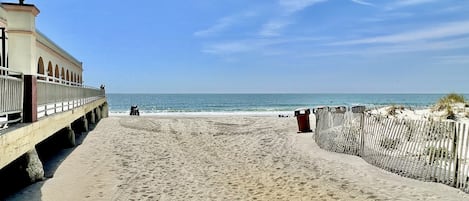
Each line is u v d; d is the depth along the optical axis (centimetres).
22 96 816
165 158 1234
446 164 843
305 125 1955
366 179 916
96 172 1020
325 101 11538
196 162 1173
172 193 829
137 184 902
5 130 686
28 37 888
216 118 2834
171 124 2312
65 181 915
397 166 972
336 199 773
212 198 791
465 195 764
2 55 1091
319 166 1080
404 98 14125
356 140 1230
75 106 1529
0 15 1284
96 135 1736
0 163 611
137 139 1650
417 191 801
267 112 5797
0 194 796
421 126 925
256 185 895
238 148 1448
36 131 860
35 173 877
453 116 1678
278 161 1177
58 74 2352
